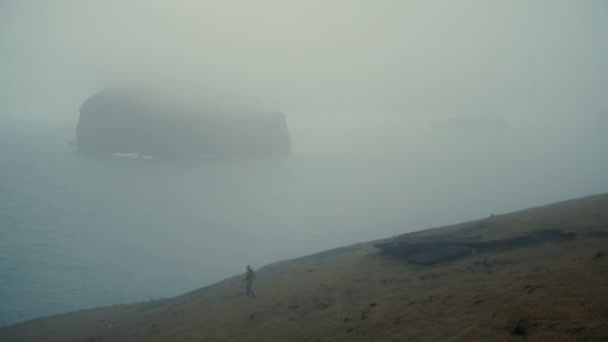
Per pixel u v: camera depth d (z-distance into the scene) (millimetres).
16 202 122312
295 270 40969
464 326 18109
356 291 28453
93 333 36094
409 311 21953
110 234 94938
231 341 24984
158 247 85625
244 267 73125
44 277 66562
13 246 82625
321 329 23172
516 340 15328
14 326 45312
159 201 134125
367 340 19859
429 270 29297
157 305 42938
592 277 19172
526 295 19266
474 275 25656
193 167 199250
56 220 104938
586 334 14039
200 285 63969
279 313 27953
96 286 63062
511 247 29859
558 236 29672
